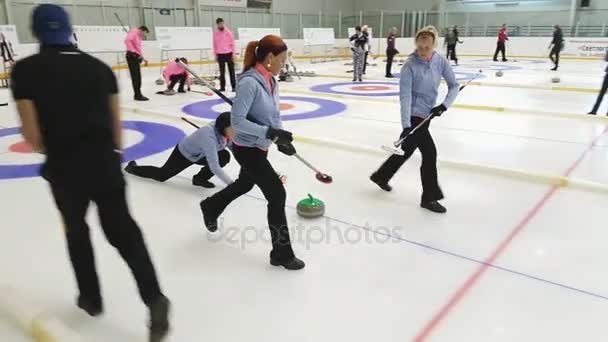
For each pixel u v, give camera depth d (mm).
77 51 1738
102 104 1771
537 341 2037
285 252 2574
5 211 3455
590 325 2143
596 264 2684
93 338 2043
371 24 24891
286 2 22516
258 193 3816
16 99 1651
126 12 16125
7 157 4875
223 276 2551
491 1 23016
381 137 5895
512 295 2381
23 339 2043
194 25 18391
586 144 5434
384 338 2053
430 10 24859
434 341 2037
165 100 8992
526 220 3295
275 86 2469
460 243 2949
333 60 21094
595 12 20547
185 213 3428
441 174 4336
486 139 5699
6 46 11039
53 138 1702
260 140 2418
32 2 13773
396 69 15992
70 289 2430
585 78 12336
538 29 21750
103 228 1890
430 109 3316
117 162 1863
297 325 2139
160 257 2756
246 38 17219
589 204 3576
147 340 2031
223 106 8219
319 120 7000
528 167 4543
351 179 4227
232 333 2080
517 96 9297
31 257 2760
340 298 2350
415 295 2379
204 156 3760
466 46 21844
